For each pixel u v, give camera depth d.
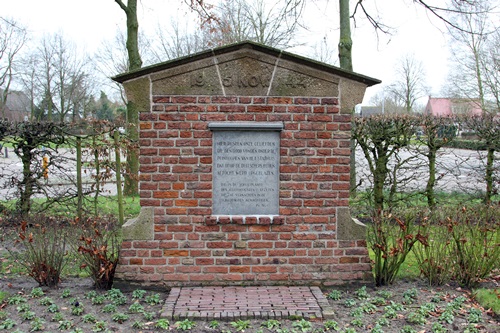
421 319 5.04
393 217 6.30
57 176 10.27
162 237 5.91
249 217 5.92
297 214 6.00
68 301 5.55
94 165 9.89
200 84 5.87
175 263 5.93
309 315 5.02
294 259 6.00
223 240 5.95
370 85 5.99
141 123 5.87
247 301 5.38
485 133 10.37
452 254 6.42
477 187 11.22
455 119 10.63
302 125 5.96
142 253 5.91
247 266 5.97
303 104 5.96
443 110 40.75
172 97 5.87
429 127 9.96
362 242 6.05
